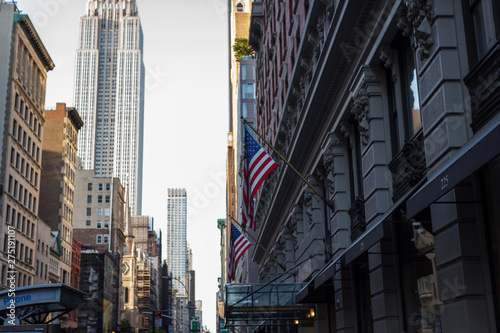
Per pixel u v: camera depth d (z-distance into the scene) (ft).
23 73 253.03
